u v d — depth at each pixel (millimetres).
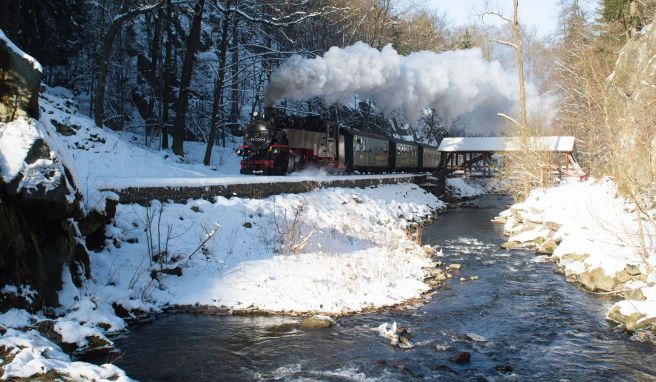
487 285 11586
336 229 14992
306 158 24922
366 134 30859
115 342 7762
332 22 35875
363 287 10578
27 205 7520
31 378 5422
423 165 40969
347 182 21344
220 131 33188
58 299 8109
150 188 11625
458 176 42938
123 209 10859
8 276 7273
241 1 26344
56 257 8242
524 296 10672
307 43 33938
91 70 30094
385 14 42625
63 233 8414
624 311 8859
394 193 25766
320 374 6746
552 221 16359
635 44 15852
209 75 33938
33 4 23719
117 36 29906
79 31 30344
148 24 31703
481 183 44625
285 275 10797
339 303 9688
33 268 7645
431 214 25672
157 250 10484
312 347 7703
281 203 15242
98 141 18438
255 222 13281
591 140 19562
